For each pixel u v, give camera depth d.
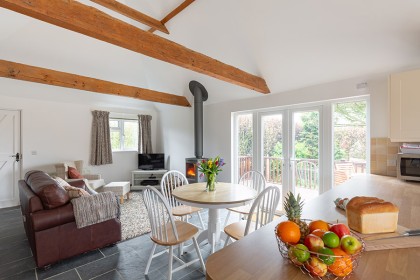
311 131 3.51
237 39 3.10
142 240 2.84
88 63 4.45
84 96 5.12
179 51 2.40
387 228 1.01
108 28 1.85
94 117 5.37
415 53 2.34
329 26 2.42
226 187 2.70
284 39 2.78
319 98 3.24
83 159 5.27
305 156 3.58
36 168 4.64
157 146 6.54
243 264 0.79
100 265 2.29
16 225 3.38
